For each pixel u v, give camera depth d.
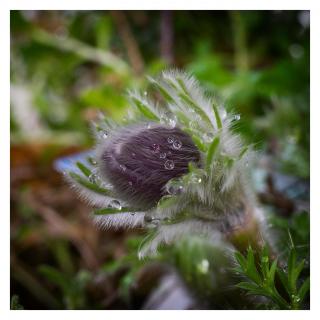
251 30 0.34
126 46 0.35
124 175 0.17
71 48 0.35
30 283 0.25
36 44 0.35
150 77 0.18
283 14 0.34
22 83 0.36
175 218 0.17
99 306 0.23
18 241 0.26
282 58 0.33
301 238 0.20
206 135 0.17
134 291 0.24
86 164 0.18
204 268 0.21
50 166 0.31
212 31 0.36
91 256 0.26
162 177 0.17
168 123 0.17
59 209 0.28
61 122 0.34
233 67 0.35
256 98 0.30
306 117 0.27
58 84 0.37
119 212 0.17
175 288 0.22
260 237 0.18
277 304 0.18
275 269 0.18
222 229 0.18
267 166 0.26
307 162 0.25
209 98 0.18
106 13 0.36
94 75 0.38
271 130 0.27
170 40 0.34
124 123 0.17
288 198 0.24
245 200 0.18
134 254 0.22
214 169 0.17
